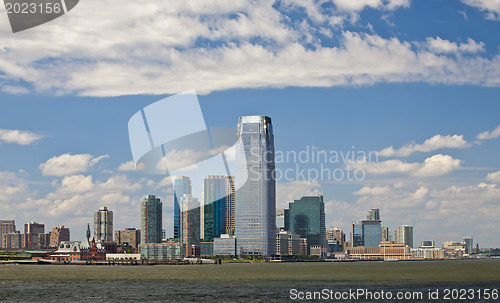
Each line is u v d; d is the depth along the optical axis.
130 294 182.88
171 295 179.12
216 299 167.50
